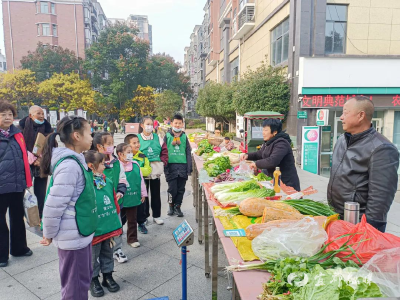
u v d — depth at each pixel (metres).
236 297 1.69
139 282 2.95
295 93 10.43
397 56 9.95
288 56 11.05
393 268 1.11
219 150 5.53
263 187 2.37
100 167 2.66
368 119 1.93
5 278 3.02
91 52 34.50
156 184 4.43
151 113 34.72
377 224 1.80
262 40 14.34
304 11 9.88
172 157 4.62
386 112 10.45
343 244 1.33
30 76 33.62
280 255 1.40
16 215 3.37
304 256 1.38
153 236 4.07
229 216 2.00
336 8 10.08
